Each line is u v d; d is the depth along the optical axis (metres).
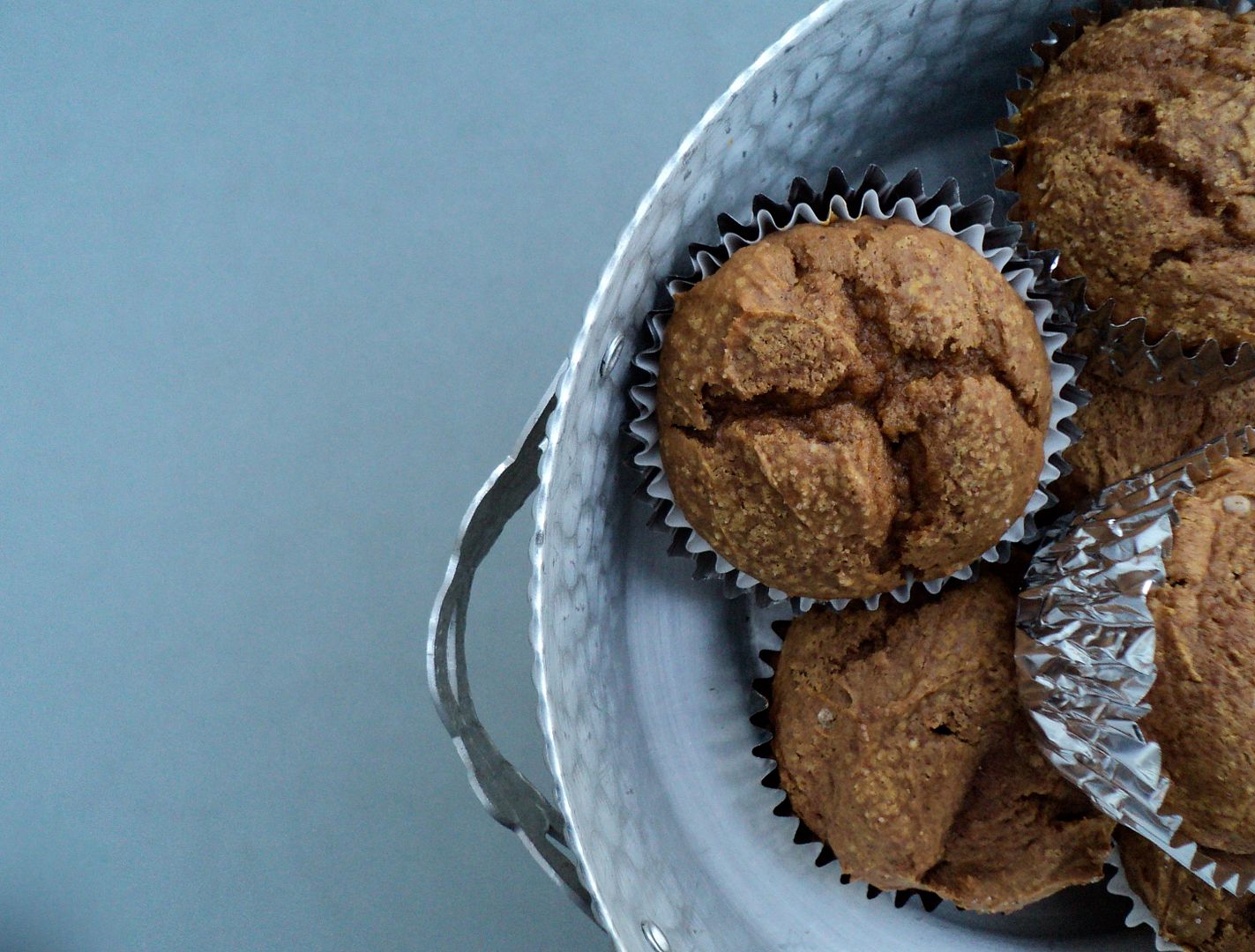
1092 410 0.29
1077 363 0.28
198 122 0.36
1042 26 0.29
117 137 0.36
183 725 0.36
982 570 0.29
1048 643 0.27
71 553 0.36
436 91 0.36
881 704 0.28
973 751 0.28
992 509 0.27
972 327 0.26
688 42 0.36
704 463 0.27
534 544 0.24
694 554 0.29
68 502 0.36
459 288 0.36
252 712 0.36
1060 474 0.29
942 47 0.28
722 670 0.31
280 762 0.36
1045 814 0.28
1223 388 0.29
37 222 0.36
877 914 0.31
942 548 0.27
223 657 0.36
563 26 0.36
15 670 0.36
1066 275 0.28
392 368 0.36
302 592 0.36
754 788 0.30
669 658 0.30
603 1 0.36
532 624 0.24
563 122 0.36
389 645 0.36
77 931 0.36
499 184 0.36
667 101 0.36
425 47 0.36
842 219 0.27
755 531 0.27
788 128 0.28
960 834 0.29
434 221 0.36
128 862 0.36
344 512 0.36
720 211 0.28
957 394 0.26
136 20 0.36
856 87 0.28
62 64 0.36
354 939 0.35
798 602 0.29
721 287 0.27
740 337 0.26
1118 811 0.27
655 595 0.30
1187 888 0.28
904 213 0.27
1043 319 0.28
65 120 0.36
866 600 0.28
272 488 0.36
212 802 0.36
